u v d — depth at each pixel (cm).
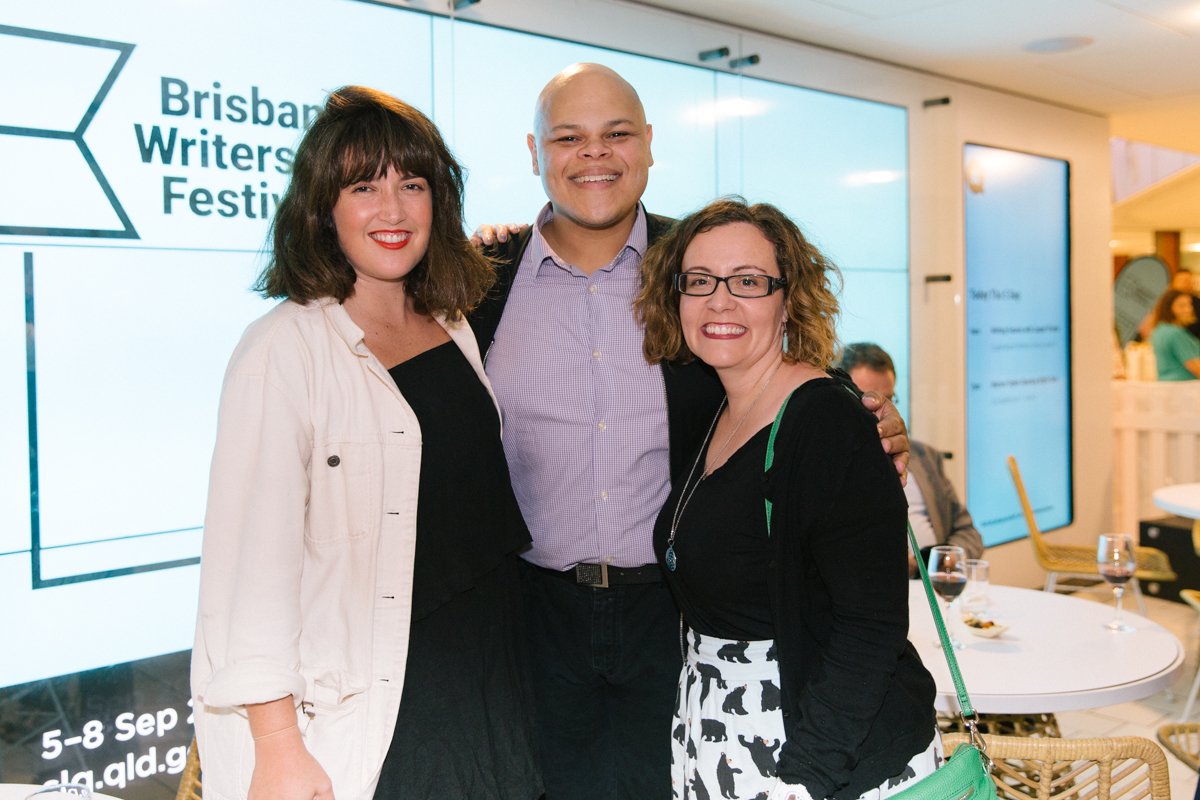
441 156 155
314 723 141
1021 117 577
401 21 313
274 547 133
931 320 520
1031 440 599
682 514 163
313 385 141
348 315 147
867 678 140
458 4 325
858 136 477
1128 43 461
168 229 272
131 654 272
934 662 241
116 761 271
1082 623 273
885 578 143
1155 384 673
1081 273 632
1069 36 447
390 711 145
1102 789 182
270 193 290
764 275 161
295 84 293
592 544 200
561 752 204
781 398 157
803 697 145
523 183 348
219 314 283
